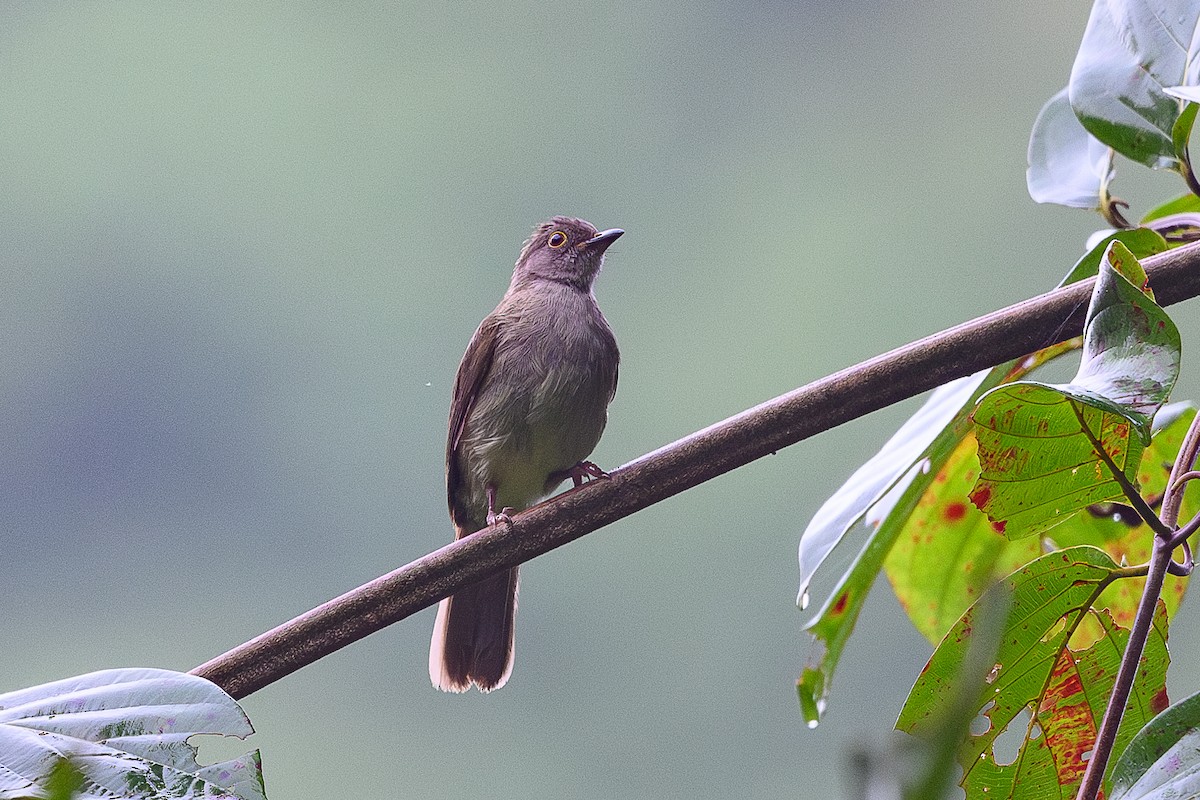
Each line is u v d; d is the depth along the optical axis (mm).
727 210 19234
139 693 2479
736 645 14617
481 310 19672
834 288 18016
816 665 3307
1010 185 17969
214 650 16859
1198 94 2752
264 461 18453
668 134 20156
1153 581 2480
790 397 3176
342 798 14898
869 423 15211
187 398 18781
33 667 17062
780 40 20391
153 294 19406
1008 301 17125
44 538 18000
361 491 18109
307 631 3098
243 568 17516
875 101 19406
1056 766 2904
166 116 20625
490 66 21203
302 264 19828
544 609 14969
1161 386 2393
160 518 18188
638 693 14461
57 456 18562
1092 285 3021
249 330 19516
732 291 18359
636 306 18938
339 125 20719
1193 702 2254
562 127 20188
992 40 19250
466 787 14109
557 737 14508
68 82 20750
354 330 19172
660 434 17812
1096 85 3352
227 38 20781
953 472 3588
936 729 1146
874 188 18594
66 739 2404
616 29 20906
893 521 3326
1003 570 3656
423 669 15148
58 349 19391
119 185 20391
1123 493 2721
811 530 3256
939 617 3701
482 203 20328
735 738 14008
